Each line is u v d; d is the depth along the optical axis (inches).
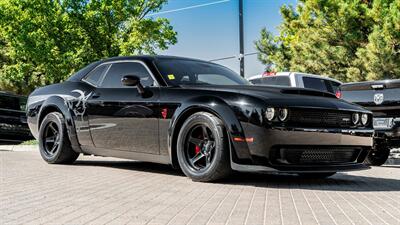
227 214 130.9
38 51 672.4
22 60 765.9
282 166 182.2
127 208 138.1
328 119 192.1
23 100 549.3
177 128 204.5
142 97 219.6
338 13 672.4
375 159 342.3
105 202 147.3
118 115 229.8
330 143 190.4
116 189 173.9
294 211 136.9
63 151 262.4
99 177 209.6
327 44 692.7
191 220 122.9
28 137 546.6
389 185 206.8
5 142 545.6
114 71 246.1
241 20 684.1
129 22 706.8
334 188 190.2
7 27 697.0
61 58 671.8
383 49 586.9
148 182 194.1
